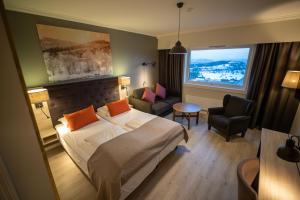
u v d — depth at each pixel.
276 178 1.17
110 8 2.36
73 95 2.98
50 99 2.67
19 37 2.28
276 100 3.17
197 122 3.80
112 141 2.06
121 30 3.80
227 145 2.91
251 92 3.47
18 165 0.72
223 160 2.49
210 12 2.61
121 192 1.62
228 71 4.02
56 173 2.25
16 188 0.73
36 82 2.55
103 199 1.63
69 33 2.81
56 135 2.75
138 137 2.17
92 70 3.30
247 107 3.02
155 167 2.17
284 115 3.09
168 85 5.19
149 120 2.90
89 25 3.13
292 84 2.58
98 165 1.73
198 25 3.57
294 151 1.37
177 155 2.62
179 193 1.90
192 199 1.82
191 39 4.25
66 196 1.88
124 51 3.99
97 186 1.71
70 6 2.24
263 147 1.56
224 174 2.19
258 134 3.31
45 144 2.62
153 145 2.04
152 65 5.07
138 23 3.34
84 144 2.20
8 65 0.63
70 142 2.30
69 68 2.91
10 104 0.66
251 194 0.99
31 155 0.76
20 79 0.67
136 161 1.77
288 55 2.91
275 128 3.25
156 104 4.07
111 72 3.73
